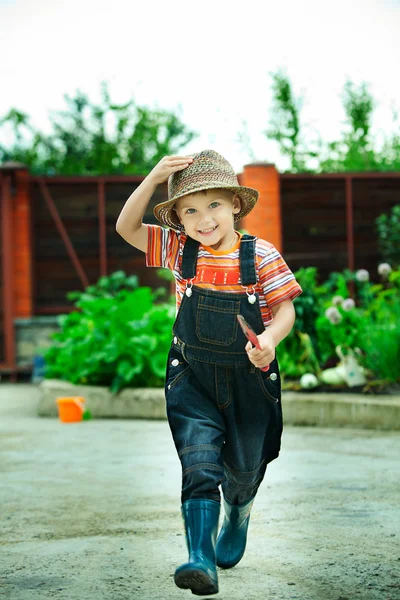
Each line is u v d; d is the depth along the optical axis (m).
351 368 6.96
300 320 7.20
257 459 2.51
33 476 4.58
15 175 11.67
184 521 2.27
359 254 11.92
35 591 2.56
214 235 2.42
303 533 3.23
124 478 4.48
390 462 4.86
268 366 2.31
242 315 2.39
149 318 7.90
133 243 2.58
